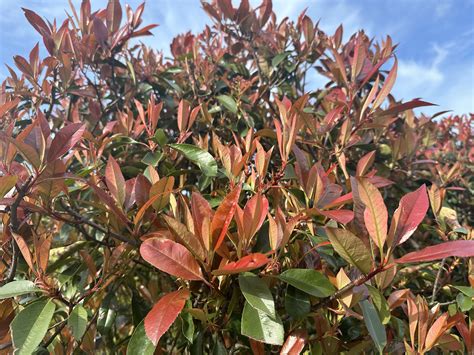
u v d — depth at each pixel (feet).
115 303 2.13
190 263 1.29
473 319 1.76
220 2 3.53
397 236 1.18
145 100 3.36
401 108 2.24
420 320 1.45
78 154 2.47
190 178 2.94
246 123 3.16
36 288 1.46
